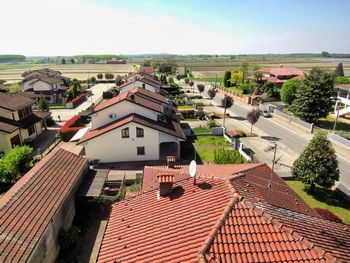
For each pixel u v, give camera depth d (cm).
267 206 1173
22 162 2778
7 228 1493
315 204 2411
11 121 3791
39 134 4484
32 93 6788
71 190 2117
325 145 2462
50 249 1689
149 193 1486
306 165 2495
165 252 992
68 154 2559
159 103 4334
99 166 3284
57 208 1794
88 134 3459
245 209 1081
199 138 4312
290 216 1159
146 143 3366
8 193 1922
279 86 8888
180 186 1420
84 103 7125
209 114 5625
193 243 978
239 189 1256
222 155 2895
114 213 1428
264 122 5291
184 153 3678
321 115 4841
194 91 9081
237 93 8200
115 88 8481
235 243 938
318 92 4744
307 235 1021
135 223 1265
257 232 988
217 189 1272
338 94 5091
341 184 2620
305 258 901
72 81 8925
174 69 15612
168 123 3794
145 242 1102
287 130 4772
